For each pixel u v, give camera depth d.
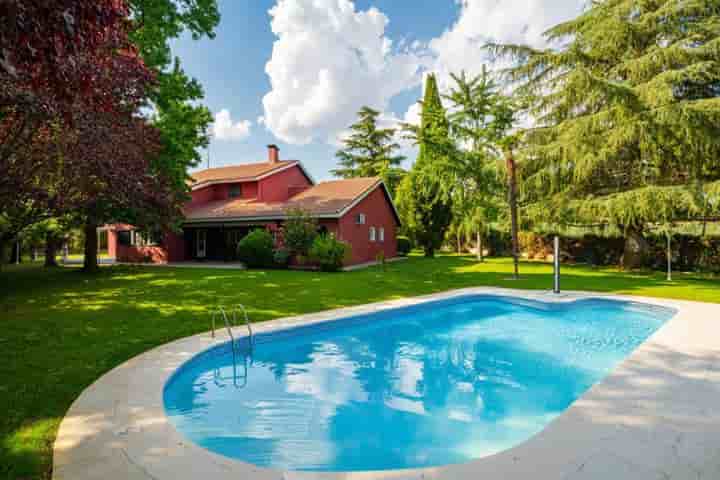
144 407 3.84
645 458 2.77
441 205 25.20
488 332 8.48
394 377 5.89
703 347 5.64
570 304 10.13
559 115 18.20
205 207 23.77
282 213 19.41
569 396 5.16
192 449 3.05
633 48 16.33
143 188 10.58
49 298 10.47
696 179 14.95
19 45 2.47
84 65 3.59
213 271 17.44
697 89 15.01
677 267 17.23
